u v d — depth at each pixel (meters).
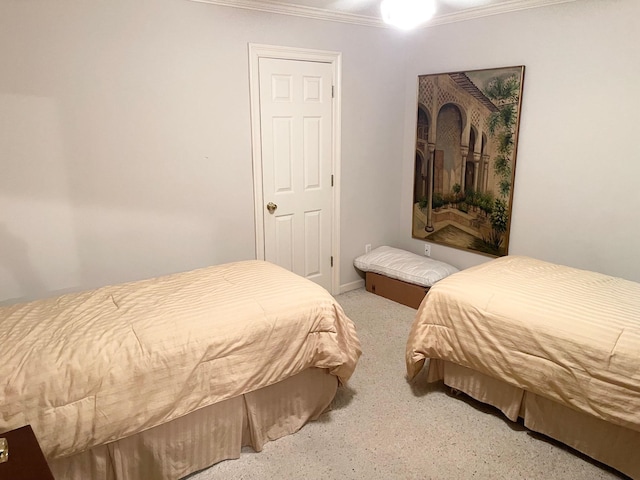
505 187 3.59
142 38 2.81
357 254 4.28
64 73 2.59
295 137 3.62
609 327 1.97
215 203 3.30
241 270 2.66
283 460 2.14
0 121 2.46
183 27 2.94
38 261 2.70
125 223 2.96
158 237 3.11
